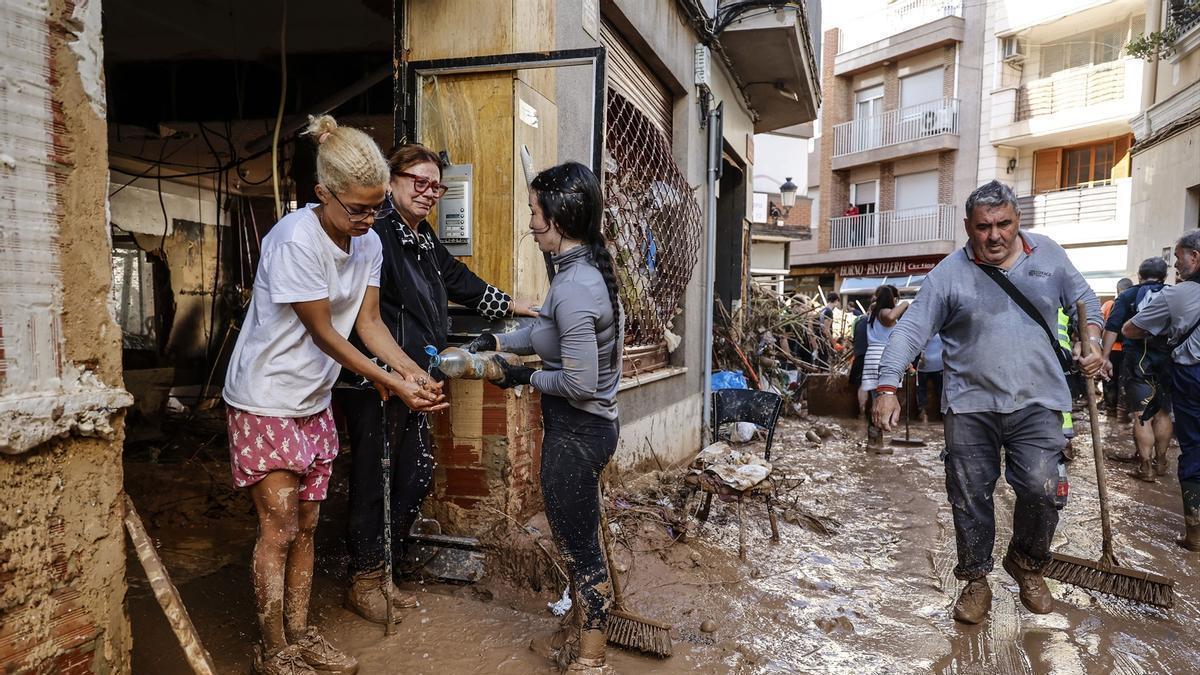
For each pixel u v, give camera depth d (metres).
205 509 4.32
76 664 1.81
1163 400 6.19
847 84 28.44
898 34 25.75
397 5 3.71
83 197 1.81
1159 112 12.23
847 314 15.87
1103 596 3.69
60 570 1.76
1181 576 4.04
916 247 25.53
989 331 3.21
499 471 3.58
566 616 3.03
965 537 3.35
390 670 2.61
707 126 7.31
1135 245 13.18
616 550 3.81
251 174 8.88
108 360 1.89
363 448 2.90
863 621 3.35
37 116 1.68
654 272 5.33
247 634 2.81
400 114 3.66
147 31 5.78
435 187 2.93
